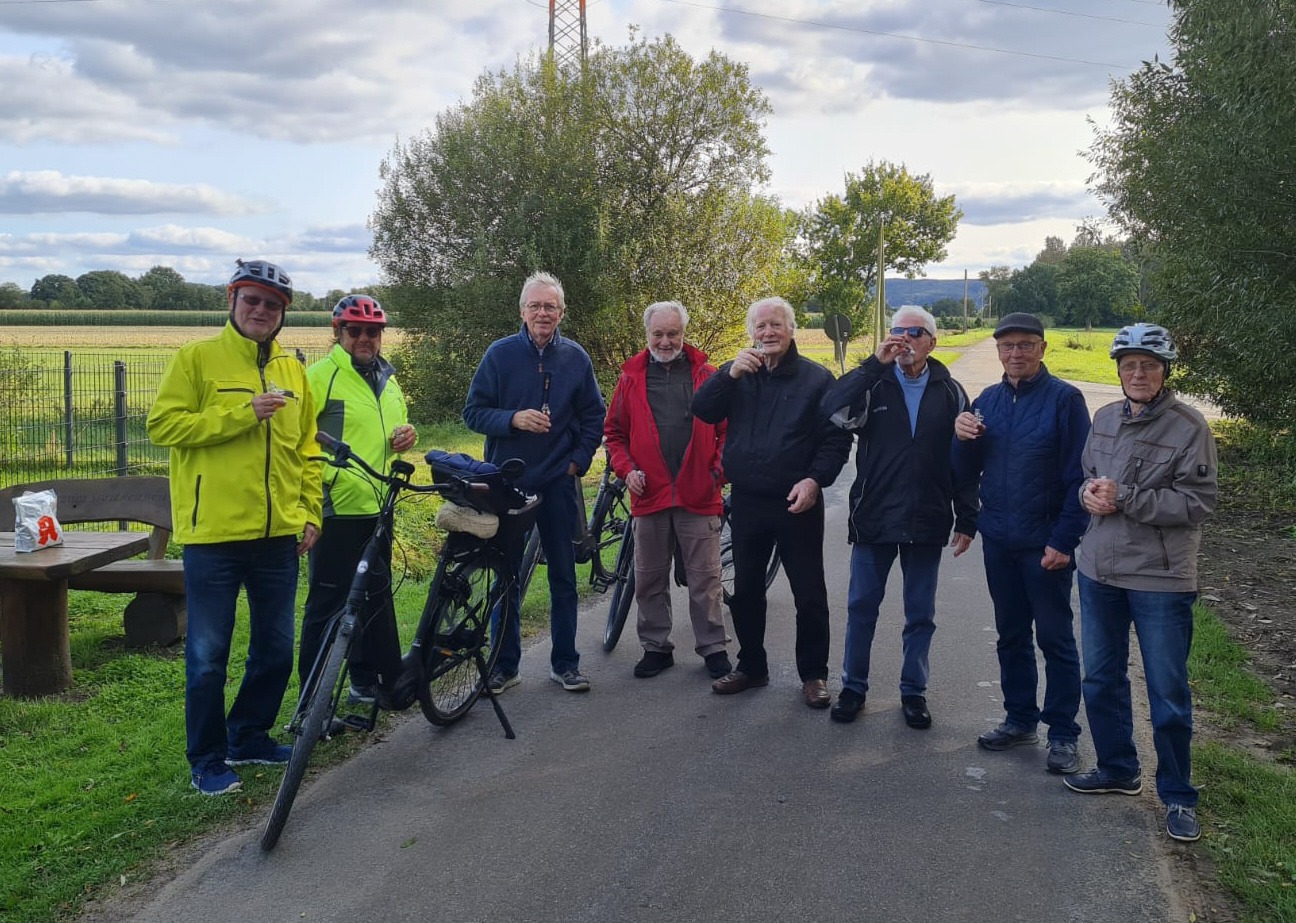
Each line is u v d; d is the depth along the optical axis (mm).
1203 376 13141
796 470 4918
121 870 3365
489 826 3688
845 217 51844
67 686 5098
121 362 10352
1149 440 3684
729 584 7055
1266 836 3537
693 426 5336
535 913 3113
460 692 4812
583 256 20922
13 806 3785
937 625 6406
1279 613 6719
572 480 5285
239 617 6293
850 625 4855
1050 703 4301
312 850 3510
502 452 5188
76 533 5625
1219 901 3186
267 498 3980
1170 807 3672
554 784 4059
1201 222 10727
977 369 40094
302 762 3562
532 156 21719
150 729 4559
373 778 4117
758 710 4934
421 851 3502
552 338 5219
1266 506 11172
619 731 4648
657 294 21250
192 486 3904
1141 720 4793
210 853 3490
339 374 4613
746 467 4984
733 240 21906
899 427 4668
